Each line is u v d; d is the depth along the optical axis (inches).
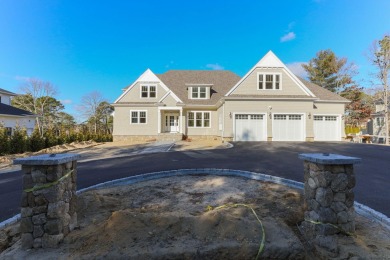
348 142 729.0
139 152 590.2
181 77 1072.8
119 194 226.2
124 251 120.7
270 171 320.5
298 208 177.8
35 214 132.6
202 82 1044.5
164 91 925.8
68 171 146.2
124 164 413.1
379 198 208.8
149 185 255.8
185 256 119.5
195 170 314.2
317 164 138.3
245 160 417.4
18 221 173.5
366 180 270.7
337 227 133.3
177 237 131.6
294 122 769.6
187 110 937.5
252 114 764.0
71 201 149.0
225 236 130.6
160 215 153.0
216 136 928.3
